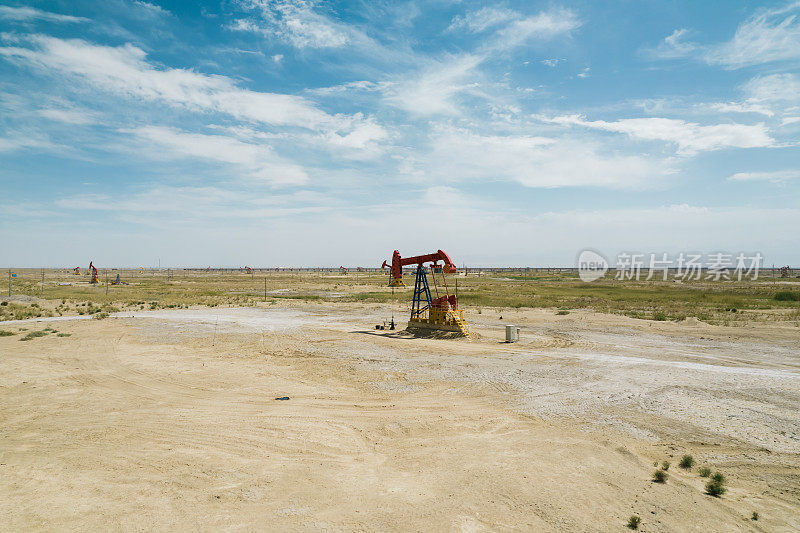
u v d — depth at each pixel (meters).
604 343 24.20
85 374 17.64
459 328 26.59
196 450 10.09
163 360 20.36
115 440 10.72
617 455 9.64
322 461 9.48
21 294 60.03
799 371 17.28
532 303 47.00
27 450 10.09
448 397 14.40
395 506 7.54
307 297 58.00
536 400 13.87
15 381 16.48
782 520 7.04
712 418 11.91
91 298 54.94
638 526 6.84
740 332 27.22
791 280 100.81
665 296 54.06
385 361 20.03
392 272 31.80
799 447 9.96
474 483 8.38
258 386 15.91
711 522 6.98
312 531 6.75
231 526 6.89
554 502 7.62
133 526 6.86
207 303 50.19
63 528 6.79
